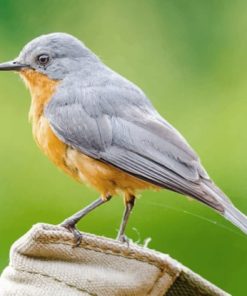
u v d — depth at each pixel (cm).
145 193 1280
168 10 1631
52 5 1609
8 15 1600
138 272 759
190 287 777
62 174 1342
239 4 1625
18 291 739
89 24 1612
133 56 1591
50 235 746
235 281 1254
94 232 1276
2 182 1353
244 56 1588
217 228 1266
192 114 1470
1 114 1447
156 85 1553
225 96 1491
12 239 1284
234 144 1387
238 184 1347
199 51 1603
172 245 1268
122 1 1631
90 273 748
